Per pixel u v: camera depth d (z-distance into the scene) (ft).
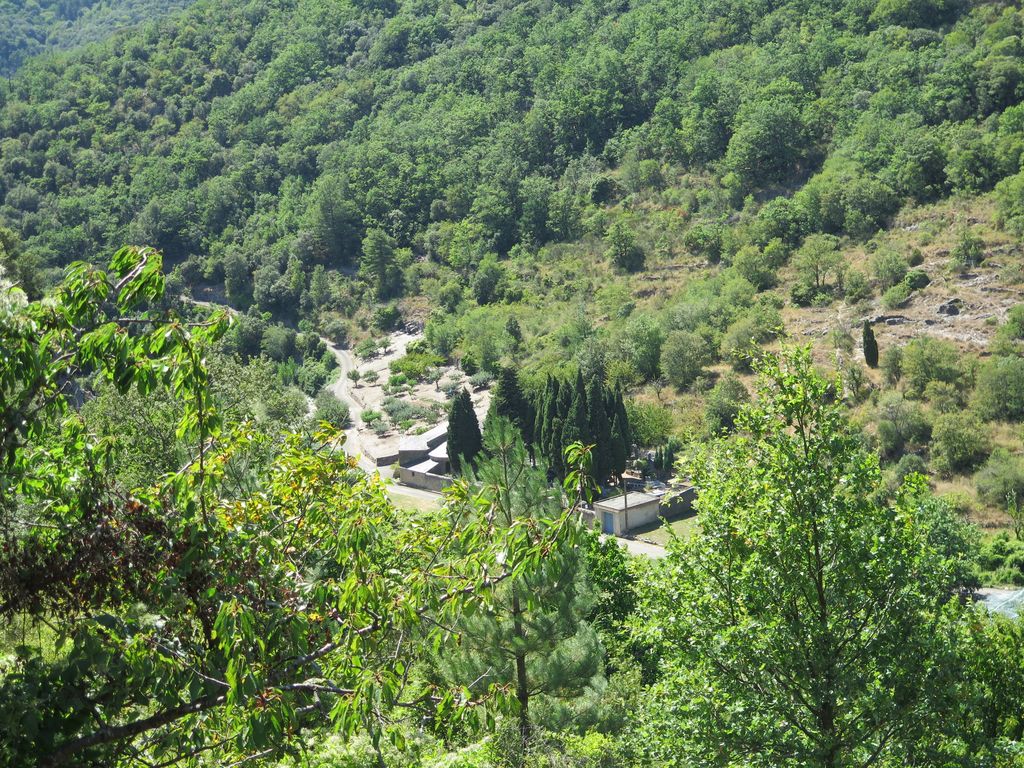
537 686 80.53
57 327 35.24
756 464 67.00
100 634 33.19
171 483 37.55
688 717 63.72
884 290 378.32
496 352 430.61
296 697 36.86
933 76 529.86
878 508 65.31
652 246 502.38
